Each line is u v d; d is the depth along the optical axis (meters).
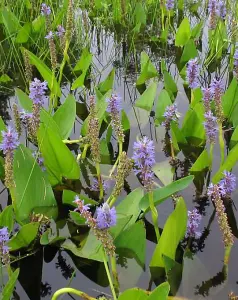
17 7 1.31
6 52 1.23
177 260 0.60
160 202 0.63
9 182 0.59
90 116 0.74
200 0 1.48
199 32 1.28
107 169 0.78
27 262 0.61
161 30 1.34
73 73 1.09
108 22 1.41
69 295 0.55
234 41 1.13
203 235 0.64
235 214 0.68
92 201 0.67
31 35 1.22
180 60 1.15
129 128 0.86
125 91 1.06
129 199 0.62
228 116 0.90
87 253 0.59
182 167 0.79
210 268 0.58
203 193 0.72
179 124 0.92
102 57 1.24
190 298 0.54
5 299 0.49
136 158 0.52
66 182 0.75
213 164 0.78
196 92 0.88
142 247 0.57
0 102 1.03
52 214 0.67
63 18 1.31
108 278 0.56
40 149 0.68
